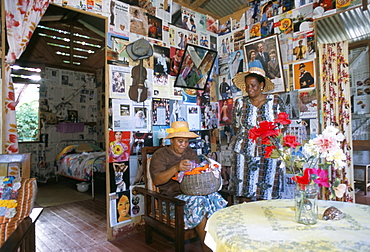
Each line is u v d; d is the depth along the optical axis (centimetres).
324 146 131
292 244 106
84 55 673
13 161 170
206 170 223
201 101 378
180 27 352
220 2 356
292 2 311
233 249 106
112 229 280
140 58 301
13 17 231
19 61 596
